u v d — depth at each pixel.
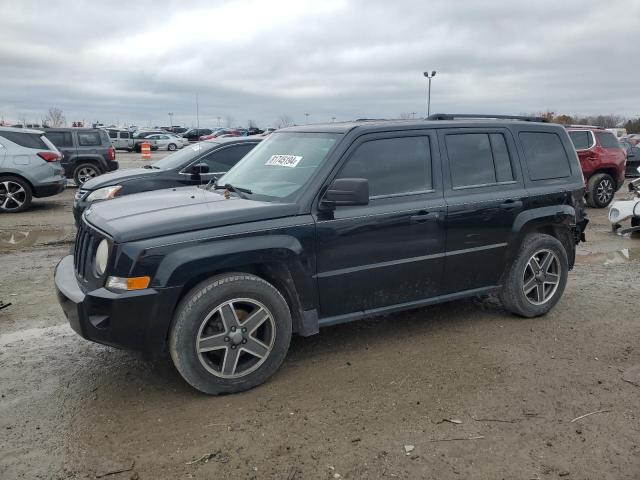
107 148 16.61
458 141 4.70
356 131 4.23
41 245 8.42
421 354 4.35
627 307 5.53
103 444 3.14
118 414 3.46
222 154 8.34
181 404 3.59
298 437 3.20
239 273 3.71
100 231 3.62
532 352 4.39
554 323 5.06
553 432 3.25
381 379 3.92
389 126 4.37
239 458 3.01
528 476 2.85
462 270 4.68
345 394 3.71
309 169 4.12
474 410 3.49
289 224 3.81
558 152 5.37
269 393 3.73
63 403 3.60
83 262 3.83
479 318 5.18
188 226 3.55
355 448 3.09
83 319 3.47
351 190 3.77
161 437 3.21
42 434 3.24
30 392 3.75
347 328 4.90
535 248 5.01
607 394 3.71
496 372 4.03
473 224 4.63
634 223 9.34
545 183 5.16
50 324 5.03
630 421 3.37
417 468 2.92
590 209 13.16
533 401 3.61
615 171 13.36
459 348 4.47
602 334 4.79
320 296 4.03
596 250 8.32
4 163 11.51
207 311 3.55
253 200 4.09
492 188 4.80
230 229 3.63
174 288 3.45
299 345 4.54
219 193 4.44
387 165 4.31
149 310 3.41
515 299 5.01
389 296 4.36
